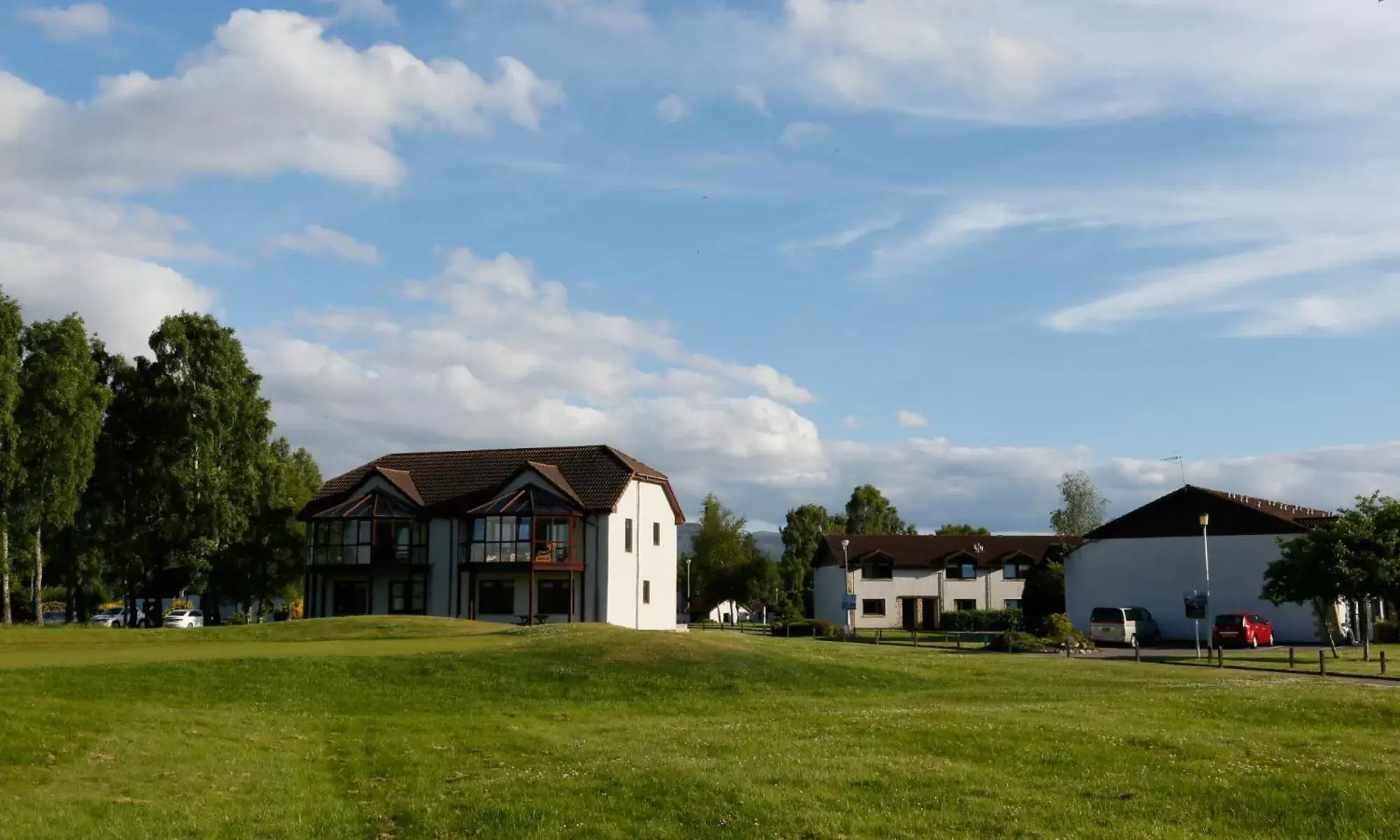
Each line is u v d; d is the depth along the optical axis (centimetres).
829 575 9294
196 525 6488
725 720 2377
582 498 6284
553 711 2570
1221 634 5447
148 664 2830
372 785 1736
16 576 6431
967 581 8819
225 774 1759
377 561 6400
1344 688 2755
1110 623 5556
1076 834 1311
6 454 5647
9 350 5753
